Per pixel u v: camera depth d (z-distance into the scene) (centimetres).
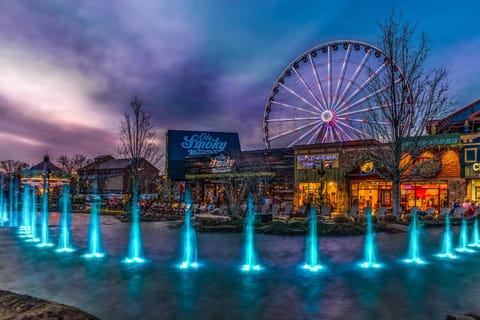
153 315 620
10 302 490
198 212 3412
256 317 613
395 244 1475
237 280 863
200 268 1002
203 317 612
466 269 1009
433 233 1858
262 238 1652
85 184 6969
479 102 3528
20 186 5475
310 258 1155
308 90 4475
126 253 1260
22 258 1163
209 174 4834
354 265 1052
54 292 761
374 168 3259
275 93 4725
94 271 962
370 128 3288
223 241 1559
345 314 629
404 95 2483
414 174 2853
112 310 645
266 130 4719
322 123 4312
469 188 2923
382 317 616
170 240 1606
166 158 6594
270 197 3988
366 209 2788
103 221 2662
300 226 1866
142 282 843
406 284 834
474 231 1922
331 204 3616
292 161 4003
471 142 2911
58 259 1144
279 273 941
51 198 4906
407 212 2922
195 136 6750
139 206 3481
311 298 720
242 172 4084
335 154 3628
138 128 5444
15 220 2772
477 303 693
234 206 2509
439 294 752
